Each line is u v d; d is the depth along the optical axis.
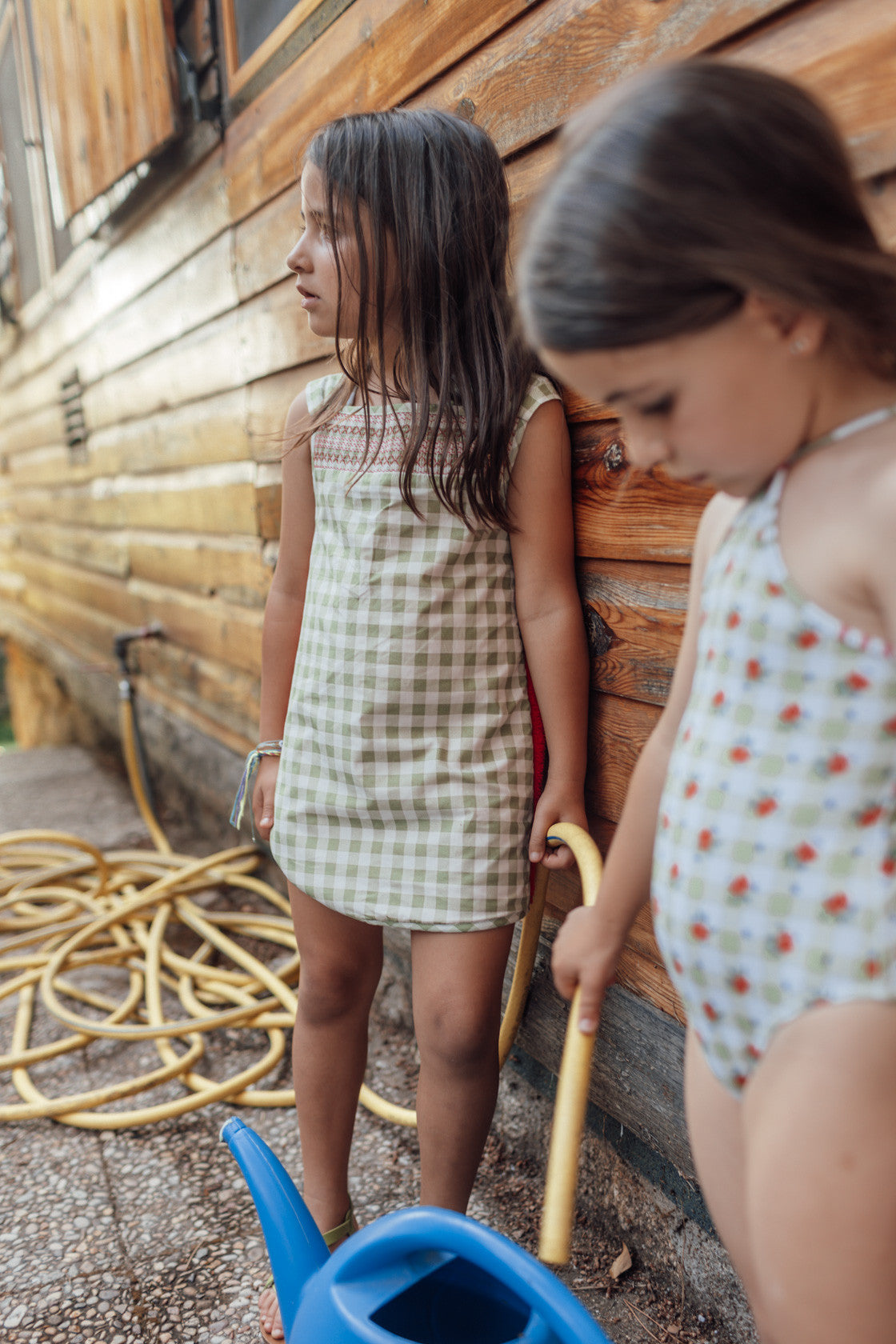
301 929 1.30
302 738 1.27
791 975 0.64
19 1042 1.98
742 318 0.57
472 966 1.18
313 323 1.24
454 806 1.17
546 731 1.23
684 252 0.55
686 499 1.14
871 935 0.63
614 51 1.12
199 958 2.23
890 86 0.86
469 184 1.14
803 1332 0.62
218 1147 1.67
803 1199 0.61
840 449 0.63
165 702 3.39
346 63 1.68
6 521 6.56
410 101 1.52
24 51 4.13
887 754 0.62
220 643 2.78
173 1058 1.88
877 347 0.61
